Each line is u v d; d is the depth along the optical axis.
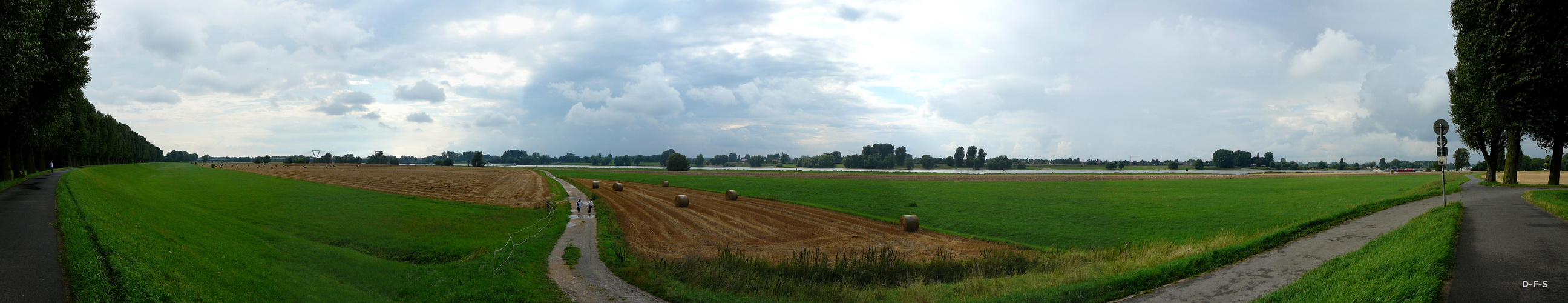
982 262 22.09
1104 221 34.38
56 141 56.56
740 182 74.75
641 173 112.31
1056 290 12.90
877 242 29.84
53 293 10.00
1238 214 33.34
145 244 13.58
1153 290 12.52
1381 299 8.98
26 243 13.18
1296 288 11.02
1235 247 16.19
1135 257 19.02
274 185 48.78
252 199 34.75
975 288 15.39
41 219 16.27
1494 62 33.06
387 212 33.34
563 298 15.42
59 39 30.77
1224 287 12.41
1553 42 30.83
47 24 29.70
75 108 56.94
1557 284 9.52
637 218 37.84
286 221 27.03
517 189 62.34
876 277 20.11
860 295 16.38
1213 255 15.30
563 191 60.03
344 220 28.86
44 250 12.61
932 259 24.23
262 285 13.71
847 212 41.81
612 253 23.06
